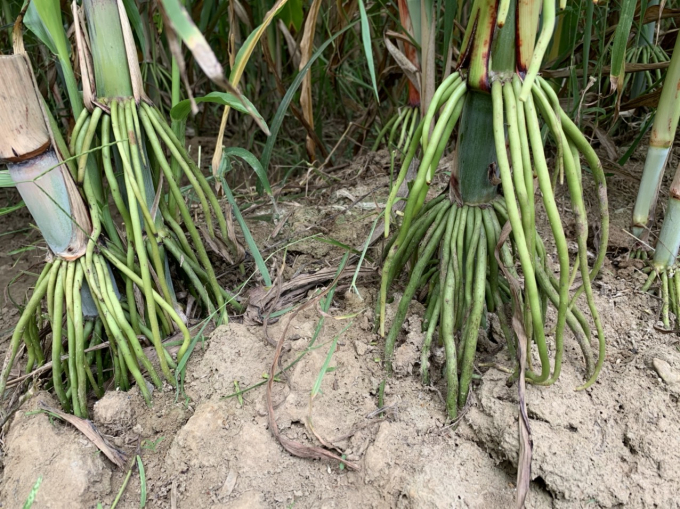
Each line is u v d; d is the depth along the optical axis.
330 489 0.32
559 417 0.32
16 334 0.35
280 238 0.52
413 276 0.35
